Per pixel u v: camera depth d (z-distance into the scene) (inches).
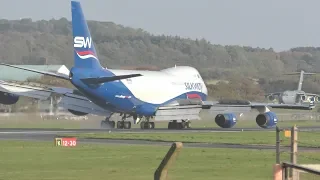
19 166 4480.8
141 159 4948.3
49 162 4726.9
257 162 4835.1
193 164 4675.2
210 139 7401.6
